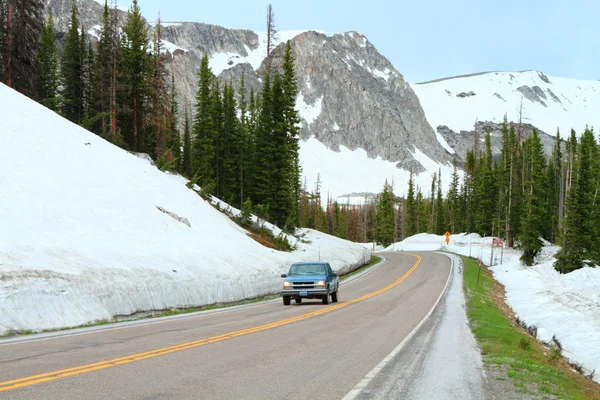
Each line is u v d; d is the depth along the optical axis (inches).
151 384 273.3
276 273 1272.1
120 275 771.4
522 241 2406.5
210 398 248.1
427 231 5324.8
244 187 2711.6
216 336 480.1
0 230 780.6
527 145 3336.6
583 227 1920.5
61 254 762.8
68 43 2391.7
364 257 2332.7
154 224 1219.2
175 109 2822.3
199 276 954.7
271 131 2450.8
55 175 1144.8
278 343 445.4
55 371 299.7
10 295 556.7
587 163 2247.8
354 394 266.1
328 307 853.8
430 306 922.1
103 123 2018.9
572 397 309.9
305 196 5032.0
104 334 496.1
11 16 1708.9
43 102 2144.4
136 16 2239.2
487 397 276.2
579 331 885.2
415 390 282.2
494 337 584.4
